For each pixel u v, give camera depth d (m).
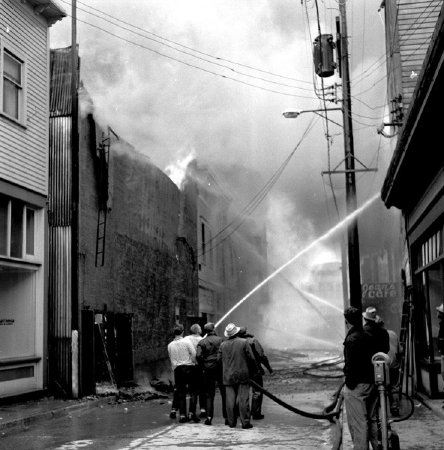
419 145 10.80
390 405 10.46
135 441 9.46
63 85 17.03
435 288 12.52
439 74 7.97
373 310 7.50
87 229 17.22
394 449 7.25
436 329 12.57
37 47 16.19
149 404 15.42
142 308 21.62
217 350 11.54
